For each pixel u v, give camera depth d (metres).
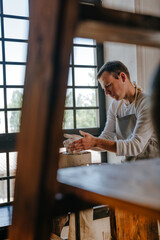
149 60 2.44
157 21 0.27
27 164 0.26
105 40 0.27
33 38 0.26
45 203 0.25
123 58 2.90
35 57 0.25
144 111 1.91
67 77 0.25
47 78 0.24
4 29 2.74
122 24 0.25
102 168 0.32
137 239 1.35
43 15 0.25
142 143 1.86
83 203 0.29
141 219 1.35
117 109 2.21
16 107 2.83
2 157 2.75
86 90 3.21
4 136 2.75
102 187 0.24
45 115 0.25
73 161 1.76
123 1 2.62
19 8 2.80
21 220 0.27
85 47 3.19
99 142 1.85
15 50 2.80
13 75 2.81
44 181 0.25
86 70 3.21
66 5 0.23
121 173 0.29
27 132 0.26
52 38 0.24
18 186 0.27
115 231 1.34
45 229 0.26
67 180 0.26
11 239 0.28
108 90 2.04
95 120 3.27
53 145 0.25
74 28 0.24
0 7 2.71
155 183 0.25
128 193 0.22
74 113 3.11
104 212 2.49
